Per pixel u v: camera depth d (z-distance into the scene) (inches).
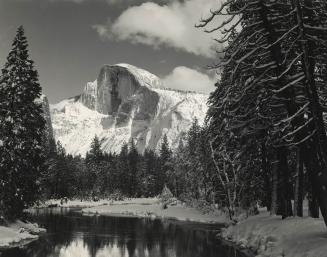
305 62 475.5
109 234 1254.3
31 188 1330.0
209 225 1648.6
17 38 1316.4
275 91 495.2
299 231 659.4
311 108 479.2
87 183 4702.3
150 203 3909.9
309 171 506.6
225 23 482.3
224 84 579.5
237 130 737.0
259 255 677.3
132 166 5447.8
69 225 1560.0
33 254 808.9
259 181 1328.7
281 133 767.7
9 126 1243.8
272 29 508.1
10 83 1279.5
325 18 520.4
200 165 2225.6
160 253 855.1
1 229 1059.3
